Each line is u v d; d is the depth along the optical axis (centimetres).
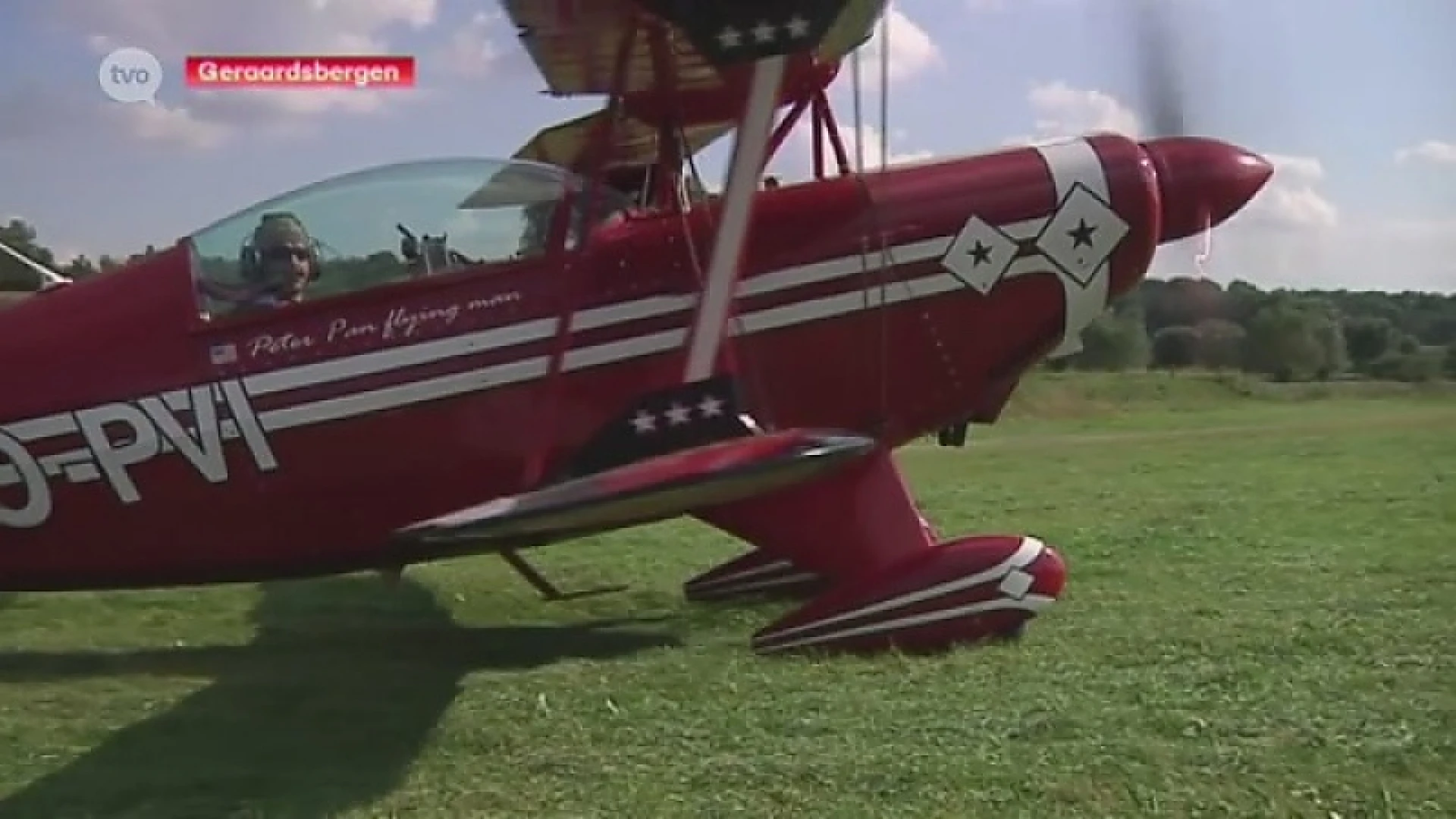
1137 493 1223
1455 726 472
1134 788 424
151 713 561
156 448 649
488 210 651
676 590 851
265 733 528
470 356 646
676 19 546
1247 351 3161
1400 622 629
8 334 657
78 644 717
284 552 666
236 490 652
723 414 649
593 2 608
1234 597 702
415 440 648
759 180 601
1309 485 1237
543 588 764
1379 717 484
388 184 649
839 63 686
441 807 438
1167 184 722
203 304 647
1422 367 3584
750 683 565
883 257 678
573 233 655
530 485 651
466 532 530
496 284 650
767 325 668
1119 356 2930
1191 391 3038
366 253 645
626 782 451
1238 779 429
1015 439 2102
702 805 427
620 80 641
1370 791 416
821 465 564
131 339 649
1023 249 689
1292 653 578
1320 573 762
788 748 475
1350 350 3691
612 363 655
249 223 648
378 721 534
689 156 709
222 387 645
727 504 599
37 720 553
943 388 694
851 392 682
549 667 618
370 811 436
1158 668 562
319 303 645
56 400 649
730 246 607
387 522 659
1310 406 2955
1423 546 848
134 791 462
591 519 562
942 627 616
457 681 600
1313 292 3175
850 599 629
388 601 834
